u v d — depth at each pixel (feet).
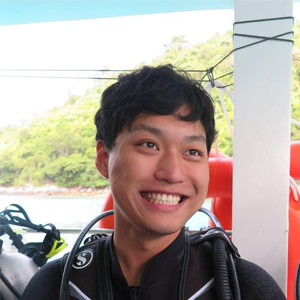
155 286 2.11
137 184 1.94
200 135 2.07
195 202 2.08
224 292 1.95
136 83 2.06
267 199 3.06
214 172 3.87
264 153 3.06
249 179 3.09
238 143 3.12
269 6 3.04
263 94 3.06
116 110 2.08
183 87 2.03
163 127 1.94
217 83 3.82
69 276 2.27
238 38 3.11
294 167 4.18
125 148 2.00
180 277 2.15
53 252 3.74
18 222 3.75
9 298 3.35
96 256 2.35
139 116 1.98
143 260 2.17
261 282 2.12
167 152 1.96
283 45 3.02
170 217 1.95
